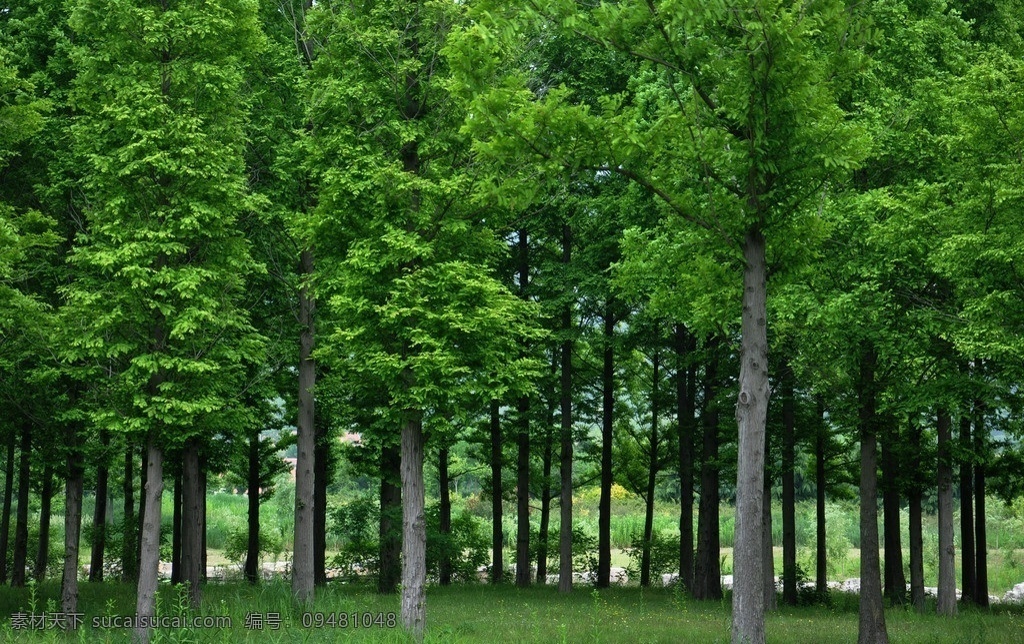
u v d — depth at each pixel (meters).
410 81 16.83
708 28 11.62
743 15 10.70
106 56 17.19
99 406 16.98
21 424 20.14
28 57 20.48
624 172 12.41
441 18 16.25
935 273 15.18
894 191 16.25
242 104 19.64
